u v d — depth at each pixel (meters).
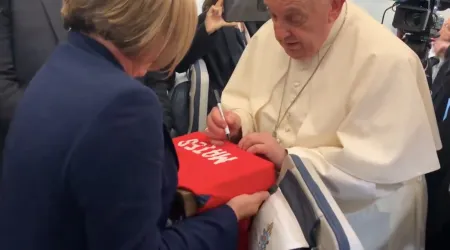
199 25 2.05
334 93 1.25
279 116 1.35
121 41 0.79
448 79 1.61
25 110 0.79
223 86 2.10
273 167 1.11
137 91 0.74
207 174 1.05
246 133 1.34
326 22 1.17
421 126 1.22
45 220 0.75
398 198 1.30
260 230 1.10
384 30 1.27
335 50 1.27
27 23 1.59
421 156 1.24
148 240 0.77
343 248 0.92
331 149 1.22
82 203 0.73
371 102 1.20
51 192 0.74
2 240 0.78
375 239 1.30
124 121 0.73
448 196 1.52
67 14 0.81
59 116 0.75
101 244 0.74
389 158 1.18
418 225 1.40
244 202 1.04
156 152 0.76
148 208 0.76
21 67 1.61
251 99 1.42
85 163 0.72
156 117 0.77
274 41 1.41
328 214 0.97
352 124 1.21
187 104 2.09
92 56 0.79
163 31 0.81
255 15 1.97
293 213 1.05
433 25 1.86
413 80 1.22
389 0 2.55
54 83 0.78
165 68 0.90
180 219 1.00
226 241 0.97
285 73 1.35
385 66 1.20
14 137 0.79
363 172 1.20
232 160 1.12
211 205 1.00
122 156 0.72
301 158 1.12
